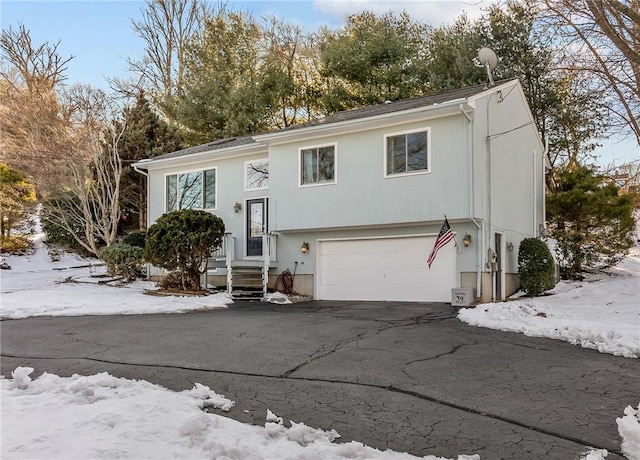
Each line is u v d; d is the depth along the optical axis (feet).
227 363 19.60
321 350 21.70
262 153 51.49
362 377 17.43
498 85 43.52
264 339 24.27
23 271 65.05
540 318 28.37
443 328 27.07
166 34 94.48
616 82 33.96
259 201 51.49
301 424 12.51
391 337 24.47
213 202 54.65
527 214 51.06
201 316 33.01
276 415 13.71
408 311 35.06
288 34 91.66
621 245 51.98
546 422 13.17
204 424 12.12
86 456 10.24
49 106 68.85
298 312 35.24
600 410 14.07
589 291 41.57
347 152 43.80
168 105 84.28
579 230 54.08
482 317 29.25
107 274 59.88
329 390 15.97
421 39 78.64
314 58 88.17
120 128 74.69
